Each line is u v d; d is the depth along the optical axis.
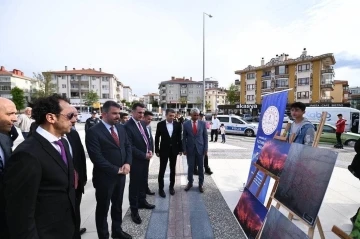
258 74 43.97
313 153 1.98
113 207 2.82
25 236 1.29
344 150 10.55
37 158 1.40
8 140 1.89
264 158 3.00
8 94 56.53
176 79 86.56
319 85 35.31
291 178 2.18
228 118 17.66
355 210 3.73
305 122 3.46
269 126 3.75
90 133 2.64
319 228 2.15
